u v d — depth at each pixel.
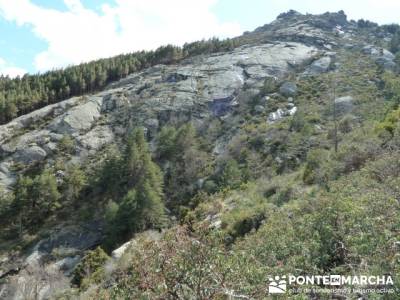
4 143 66.75
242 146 55.94
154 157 60.22
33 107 84.44
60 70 103.56
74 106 77.56
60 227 47.75
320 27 116.50
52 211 51.56
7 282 36.56
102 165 57.75
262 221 19.33
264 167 47.91
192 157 56.31
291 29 112.94
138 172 52.88
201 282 6.89
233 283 7.09
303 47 96.56
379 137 25.34
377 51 90.56
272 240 11.55
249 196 29.39
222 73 82.38
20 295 34.28
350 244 9.61
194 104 72.94
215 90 76.38
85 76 95.75
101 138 67.88
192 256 7.01
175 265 6.89
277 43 100.31
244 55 91.56
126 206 43.81
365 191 13.72
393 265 7.86
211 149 61.03
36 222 49.75
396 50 96.06
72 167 58.69
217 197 39.41
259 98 71.81
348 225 10.13
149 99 77.44
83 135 68.62
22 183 50.62
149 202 44.34
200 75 84.00
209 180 51.16
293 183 27.27
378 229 9.40
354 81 73.06
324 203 12.17
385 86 68.00
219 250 7.26
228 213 25.33
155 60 110.81
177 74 86.62
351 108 59.75
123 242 42.16
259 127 59.81
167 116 71.44
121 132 69.56
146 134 67.94
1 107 78.19
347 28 120.25
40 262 41.66
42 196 51.00
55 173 58.75
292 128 56.38
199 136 65.19
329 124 55.50
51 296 31.88
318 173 24.39
